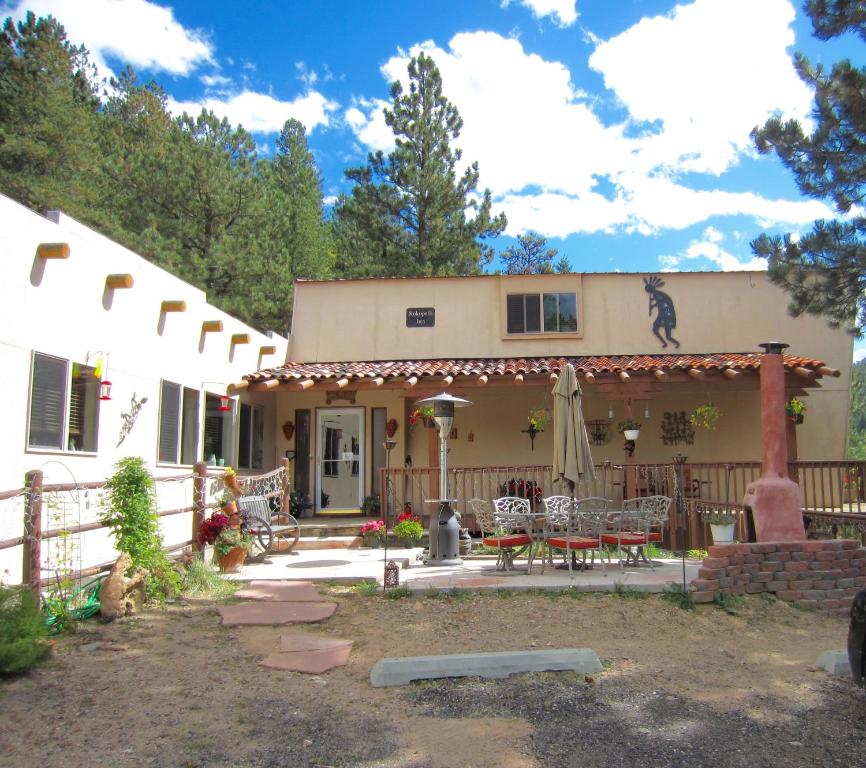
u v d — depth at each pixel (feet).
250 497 37.60
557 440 33.04
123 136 92.53
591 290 54.70
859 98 34.81
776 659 20.83
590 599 26.18
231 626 23.34
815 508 36.60
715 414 47.75
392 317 55.31
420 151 88.48
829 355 52.65
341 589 28.27
